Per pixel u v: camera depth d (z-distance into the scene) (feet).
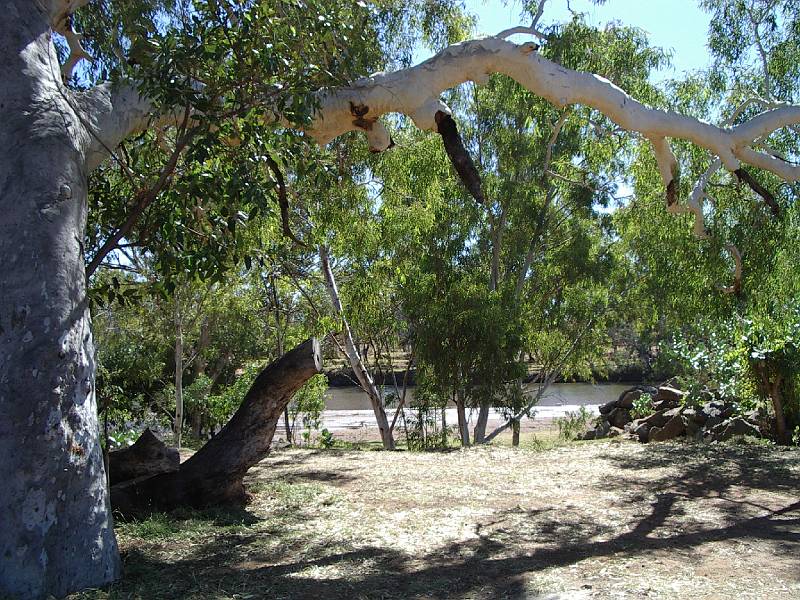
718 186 31.63
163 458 22.36
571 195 63.72
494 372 51.70
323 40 19.79
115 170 23.85
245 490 25.26
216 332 70.18
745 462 30.50
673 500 24.13
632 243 52.26
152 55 18.15
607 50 43.24
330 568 16.90
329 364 77.71
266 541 19.21
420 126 21.75
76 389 14.85
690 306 35.81
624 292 68.28
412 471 30.25
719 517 21.79
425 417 57.77
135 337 51.85
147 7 21.07
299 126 18.98
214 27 18.24
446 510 22.93
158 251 20.72
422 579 16.05
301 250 50.55
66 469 14.43
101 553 15.07
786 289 34.58
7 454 14.02
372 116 21.65
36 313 14.44
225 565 17.08
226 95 19.45
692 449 34.09
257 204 17.87
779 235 31.22
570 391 116.67
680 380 43.73
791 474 28.12
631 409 52.85
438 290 54.44
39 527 14.06
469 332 51.01
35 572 13.93
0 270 14.47
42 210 14.83
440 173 45.68
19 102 15.14
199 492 22.53
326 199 36.45
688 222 32.45
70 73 22.50
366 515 22.24
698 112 35.45
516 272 66.28
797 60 33.30
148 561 17.15
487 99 60.39
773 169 23.11
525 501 24.25
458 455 34.78
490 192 59.41
